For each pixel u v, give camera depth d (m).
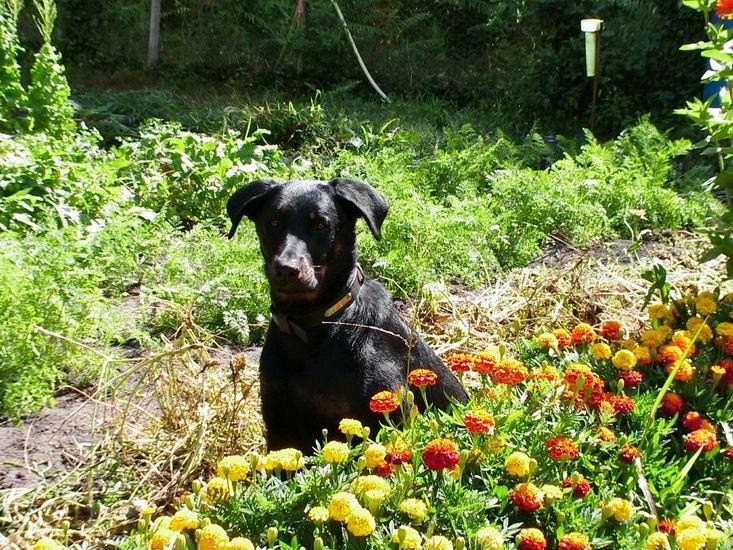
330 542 1.69
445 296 3.40
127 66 8.90
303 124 6.26
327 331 2.29
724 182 2.66
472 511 1.73
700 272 3.59
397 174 4.62
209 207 4.59
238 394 2.59
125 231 3.64
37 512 2.12
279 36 8.55
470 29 8.84
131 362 2.97
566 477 1.88
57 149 4.28
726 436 2.13
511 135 7.03
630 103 7.22
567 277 3.53
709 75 2.64
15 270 2.76
